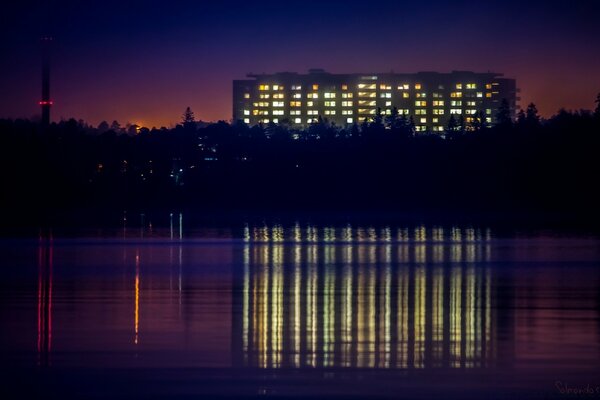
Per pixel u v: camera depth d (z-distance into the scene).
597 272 67.12
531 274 65.62
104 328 39.00
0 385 29.69
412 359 33.19
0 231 126.44
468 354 33.94
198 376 30.86
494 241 108.62
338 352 34.31
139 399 28.39
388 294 52.28
